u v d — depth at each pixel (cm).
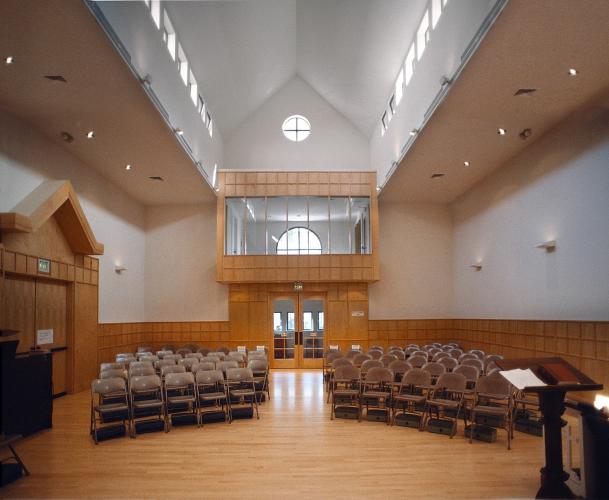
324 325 1653
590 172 877
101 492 501
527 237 1120
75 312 1117
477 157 1195
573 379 455
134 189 1482
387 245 1700
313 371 1557
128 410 748
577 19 603
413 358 1043
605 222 836
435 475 546
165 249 1683
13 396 676
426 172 1330
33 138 973
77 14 599
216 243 1673
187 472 562
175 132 1037
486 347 1364
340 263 1586
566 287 959
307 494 491
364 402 960
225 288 1672
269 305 1655
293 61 1698
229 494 492
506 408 687
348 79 1545
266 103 1805
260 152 1786
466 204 1556
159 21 984
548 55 692
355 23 1255
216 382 884
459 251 1625
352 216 1612
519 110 898
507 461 597
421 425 753
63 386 1084
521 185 1149
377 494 489
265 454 633
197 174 1341
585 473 459
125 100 855
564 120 952
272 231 1606
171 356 1095
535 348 1066
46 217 905
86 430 769
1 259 799
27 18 604
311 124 1800
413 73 1158
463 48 802
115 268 1412
